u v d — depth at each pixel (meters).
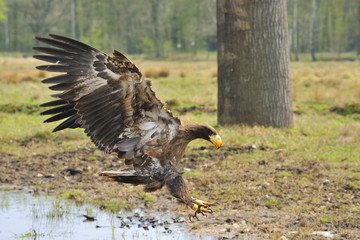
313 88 26.41
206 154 13.27
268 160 12.59
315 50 102.56
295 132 15.30
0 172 12.34
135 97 6.52
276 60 15.52
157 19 98.25
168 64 56.66
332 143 14.07
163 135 6.89
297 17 88.38
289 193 10.35
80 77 6.23
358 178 11.01
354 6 96.19
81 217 9.38
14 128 16.38
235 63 15.62
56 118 7.07
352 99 21.73
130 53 99.88
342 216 8.91
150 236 8.32
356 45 95.44
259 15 15.36
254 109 15.61
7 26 105.31
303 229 8.36
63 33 96.44
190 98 22.80
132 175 6.92
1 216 9.40
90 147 14.41
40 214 9.52
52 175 12.12
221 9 15.73
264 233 8.32
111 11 98.44
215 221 9.01
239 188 10.61
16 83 28.17
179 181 6.90
